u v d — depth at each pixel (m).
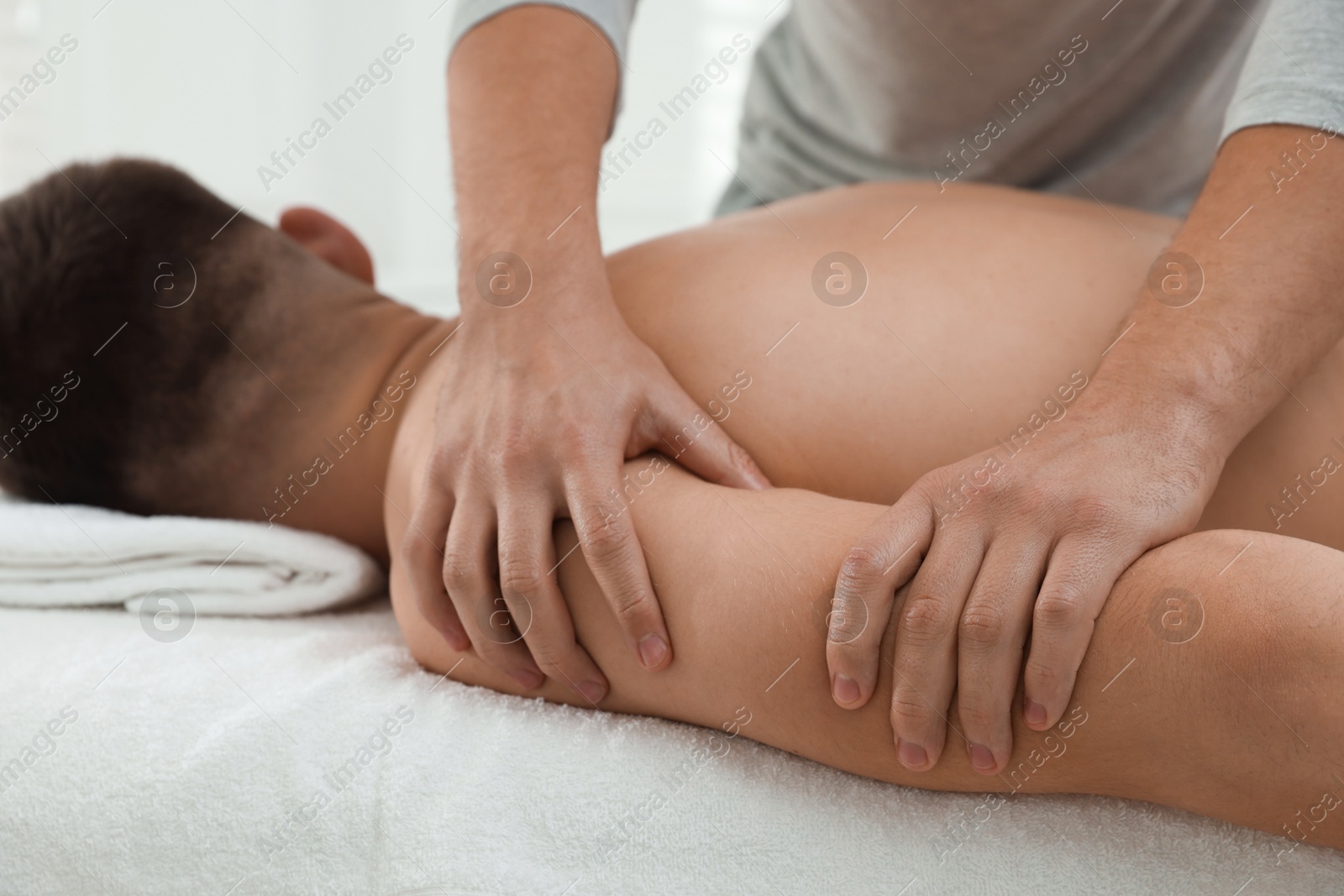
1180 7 0.85
